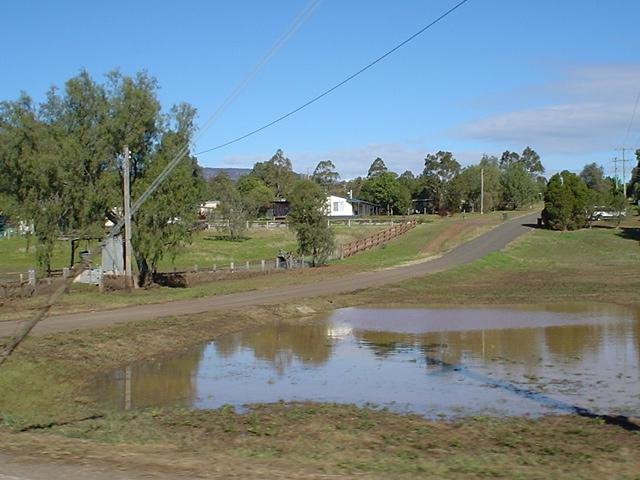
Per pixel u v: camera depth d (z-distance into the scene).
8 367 18.92
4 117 40.28
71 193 40.81
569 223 90.31
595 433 13.22
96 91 41.75
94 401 17.23
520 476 9.24
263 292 41.56
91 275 43.53
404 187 148.62
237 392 18.08
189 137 41.88
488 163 165.88
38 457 9.65
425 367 21.20
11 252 71.06
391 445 12.04
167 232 43.00
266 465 9.35
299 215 60.44
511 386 18.33
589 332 27.92
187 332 27.05
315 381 19.36
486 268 60.47
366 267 58.84
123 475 8.67
